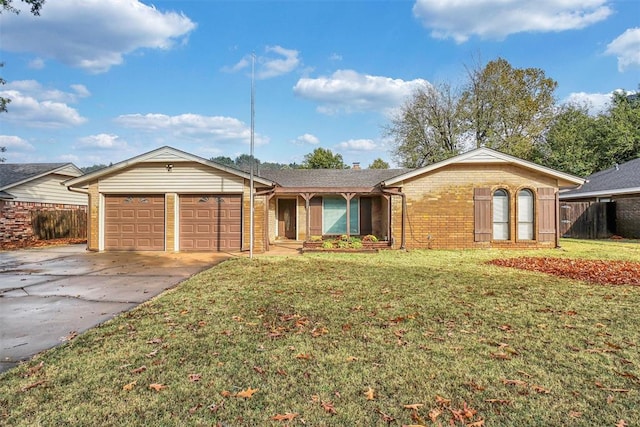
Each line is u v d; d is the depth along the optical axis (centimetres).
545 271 807
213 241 1329
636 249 1239
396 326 429
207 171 1323
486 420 241
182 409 255
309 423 239
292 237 1836
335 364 326
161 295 598
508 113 2695
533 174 1320
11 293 629
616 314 474
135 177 1334
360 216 1791
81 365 326
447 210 1334
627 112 2744
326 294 592
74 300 578
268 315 476
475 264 926
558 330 413
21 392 277
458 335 398
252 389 282
